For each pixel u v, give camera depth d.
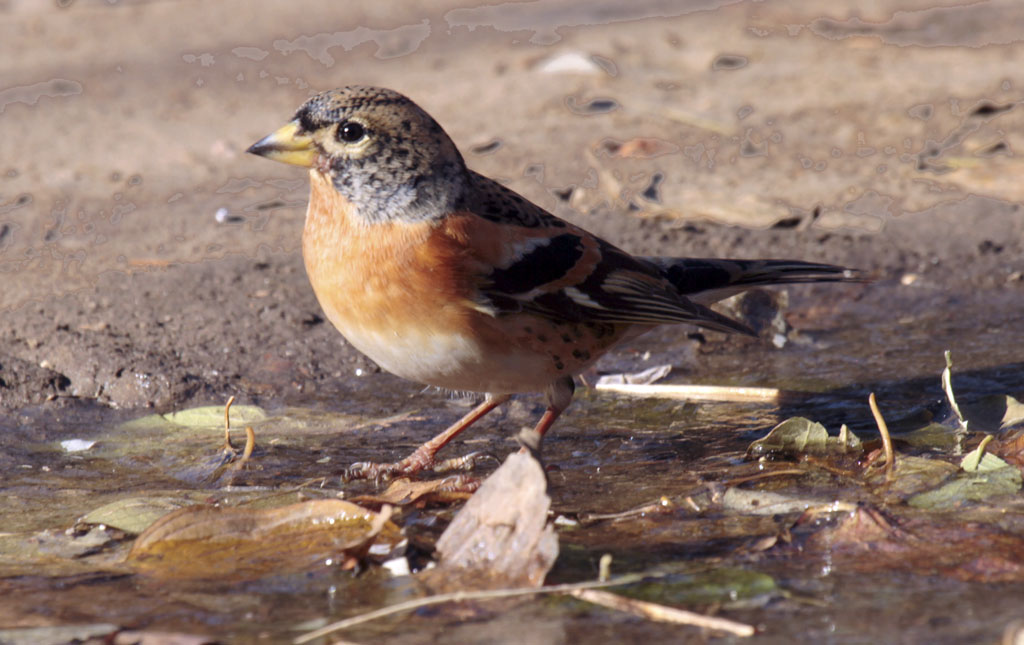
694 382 10.40
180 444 9.05
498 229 8.10
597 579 6.39
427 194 7.91
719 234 13.95
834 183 15.75
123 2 30.62
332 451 8.92
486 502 6.76
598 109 19.50
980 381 9.96
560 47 24.09
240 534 7.06
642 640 5.64
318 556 6.85
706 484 7.82
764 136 17.89
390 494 7.71
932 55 22.61
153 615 6.06
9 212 15.08
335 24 27.92
